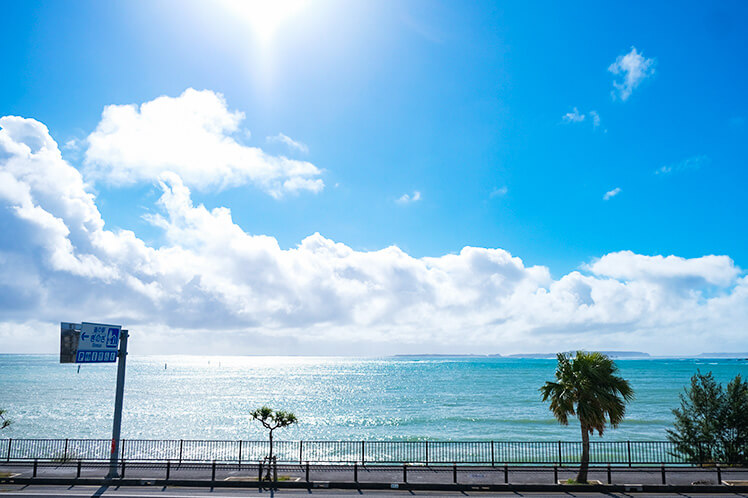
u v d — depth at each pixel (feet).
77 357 79.30
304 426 210.38
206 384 492.95
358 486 76.02
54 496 67.92
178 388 437.99
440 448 143.13
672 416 230.89
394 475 82.02
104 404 295.69
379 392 394.32
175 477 80.07
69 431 191.93
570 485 74.95
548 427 198.49
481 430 191.72
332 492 73.00
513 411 259.39
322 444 155.53
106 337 83.97
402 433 186.19
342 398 343.05
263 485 76.43
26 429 196.75
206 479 78.48
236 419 232.53
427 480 78.48
